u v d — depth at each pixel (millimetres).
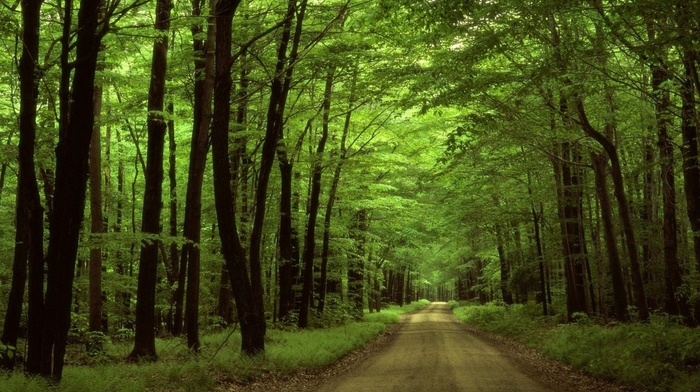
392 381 11984
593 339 15734
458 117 17859
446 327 33969
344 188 27797
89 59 8875
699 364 10938
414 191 37344
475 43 12570
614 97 16156
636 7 9070
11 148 13242
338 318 28812
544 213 31672
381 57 17047
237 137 20406
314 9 16734
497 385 11266
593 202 31828
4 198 22562
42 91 14266
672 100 16203
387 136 26047
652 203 23422
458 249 51219
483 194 29875
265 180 15797
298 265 27906
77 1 14773
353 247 33031
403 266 60250
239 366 12805
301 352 15445
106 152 24688
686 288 15633
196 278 14898
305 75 17906
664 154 16828
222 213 14086
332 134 27438
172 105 19922
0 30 10430
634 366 11305
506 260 39406
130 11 14633
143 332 13734
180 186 25609
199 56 16547
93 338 14391
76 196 9086
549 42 12547
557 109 16969
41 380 8695
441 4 10516
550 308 31812
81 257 21188
